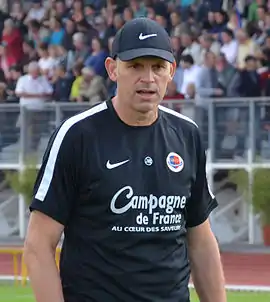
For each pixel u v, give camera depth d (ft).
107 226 35.06
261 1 162.61
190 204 37.29
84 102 163.12
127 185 35.12
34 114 166.91
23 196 169.99
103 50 165.48
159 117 36.37
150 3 171.22
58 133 35.58
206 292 38.04
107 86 163.43
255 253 155.43
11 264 149.59
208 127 156.46
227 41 158.81
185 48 161.17
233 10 164.25
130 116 35.58
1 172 172.45
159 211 35.47
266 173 157.58
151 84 34.47
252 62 156.35
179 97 157.17
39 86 169.17
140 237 35.17
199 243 37.93
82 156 35.17
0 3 191.93
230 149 158.30
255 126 156.35
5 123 169.37
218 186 162.81
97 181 35.06
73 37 173.17
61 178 35.27
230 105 155.63
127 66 34.58
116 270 35.06
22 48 180.24
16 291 120.26
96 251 35.17
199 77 155.94
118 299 35.06
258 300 114.52
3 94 175.11
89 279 35.22
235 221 163.53
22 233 172.65
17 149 169.58
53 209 35.22
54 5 180.96
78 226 35.55
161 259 35.45
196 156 36.76
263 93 156.97
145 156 35.58
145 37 34.42
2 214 175.11
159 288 35.45
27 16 183.73
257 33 160.76
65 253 36.01
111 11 174.19
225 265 146.30
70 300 35.63
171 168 35.81
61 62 171.12
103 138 35.45
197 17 166.20
